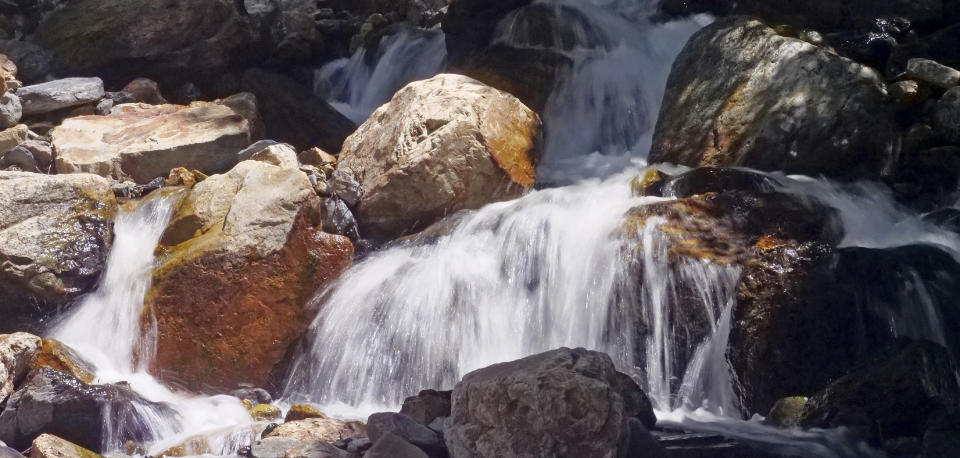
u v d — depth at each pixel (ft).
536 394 18.31
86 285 29.66
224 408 26.61
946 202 30.37
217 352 27.86
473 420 19.35
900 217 29.43
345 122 40.88
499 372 19.40
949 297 25.90
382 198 32.09
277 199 29.53
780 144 30.96
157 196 31.42
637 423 20.81
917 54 33.65
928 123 31.40
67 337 28.96
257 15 47.09
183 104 42.45
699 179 29.53
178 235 29.91
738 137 31.63
